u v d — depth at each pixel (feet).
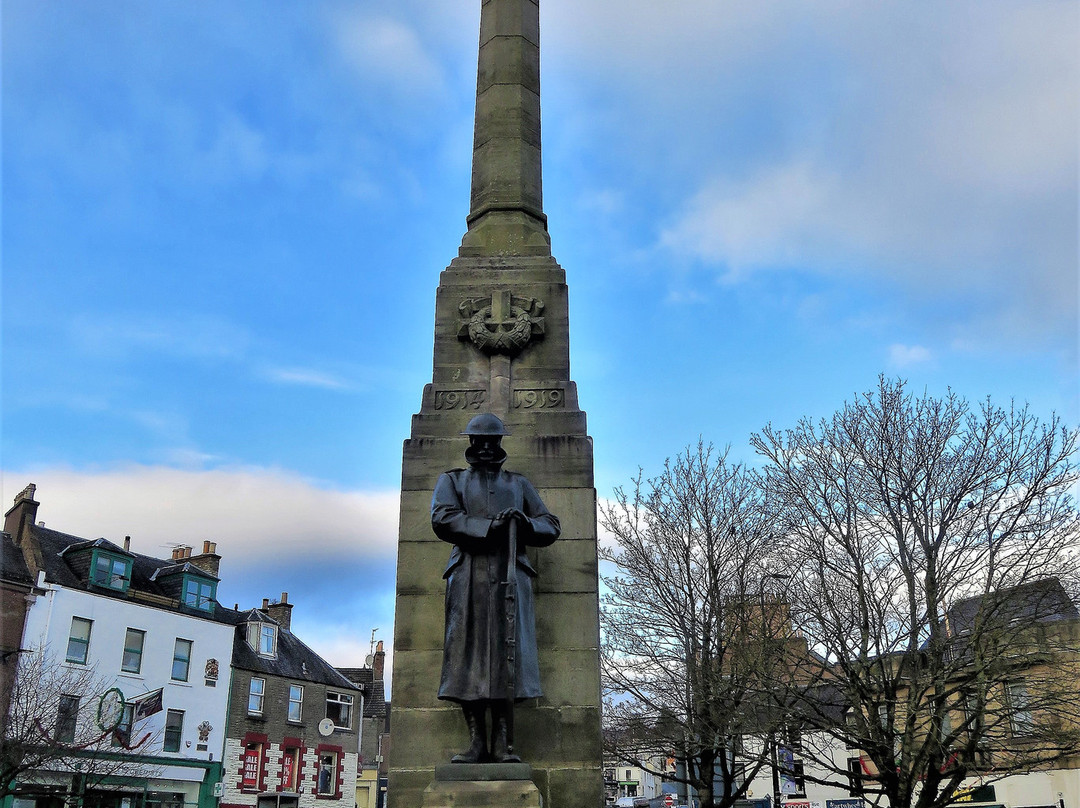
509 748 23.52
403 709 25.82
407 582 27.25
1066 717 75.05
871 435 72.64
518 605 24.16
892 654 72.84
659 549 79.97
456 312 31.45
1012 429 70.08
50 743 99.55
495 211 34.53
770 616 77.87
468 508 25.71
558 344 30.89
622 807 178.91
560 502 28.07
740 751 73.36
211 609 141.90
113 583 127.54
